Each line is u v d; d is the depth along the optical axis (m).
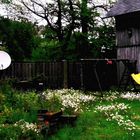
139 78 24.55
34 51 41.44
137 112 16.94
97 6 43.78
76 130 12.93
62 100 18.75
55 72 26.81
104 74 28.28
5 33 33.56
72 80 27.30
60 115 13.88
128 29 31.91
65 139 11.94
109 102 20.22
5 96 16.95
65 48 41.44
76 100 19.42
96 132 13.05
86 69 27.38
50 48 41.88
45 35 43.84
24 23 36.72
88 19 41.56
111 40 40.62
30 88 22.00
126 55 32.22
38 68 26.17
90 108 17.84
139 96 22.03
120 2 33.16
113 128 13.60
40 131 12.40
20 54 34.31
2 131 12.17
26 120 14.00
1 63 22.09
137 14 30.98
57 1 41.97
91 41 40.06
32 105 16.22
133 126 13.84
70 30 42.06
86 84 27.27
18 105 16.20
